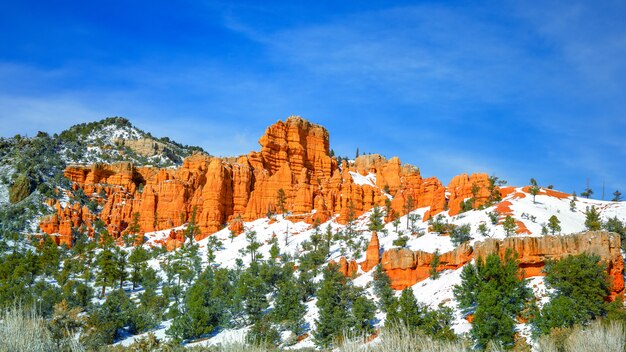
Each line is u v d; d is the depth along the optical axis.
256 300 102.44
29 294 111.19
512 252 89.56
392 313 79.81
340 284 100.56
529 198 155.50
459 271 101.19
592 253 81.00
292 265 137.50
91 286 138.50
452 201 165.12
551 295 77.00
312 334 90.12
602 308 71.81
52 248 157.12
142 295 126.62
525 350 56.78
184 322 98.88
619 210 148.62
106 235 181.38
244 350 38.38
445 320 77.94
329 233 157.75
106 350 54.22
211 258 157.88
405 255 111.12
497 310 71.50
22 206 193.50
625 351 41.59
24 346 26.78
